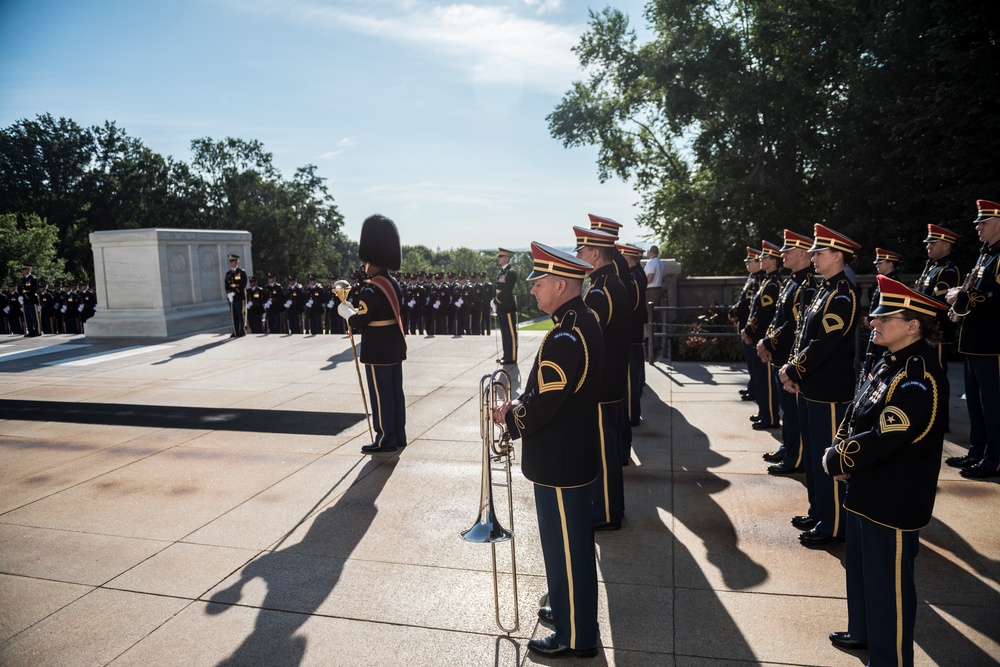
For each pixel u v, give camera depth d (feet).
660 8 74.90
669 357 40.40
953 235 23.06
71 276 170.60
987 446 19.38
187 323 59.98
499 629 12.48
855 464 10.09
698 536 16.15
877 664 10.34
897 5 59.16
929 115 52.24
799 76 65.98
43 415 29.48
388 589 13.99
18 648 12.16
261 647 12.05
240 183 196.65
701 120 78.07
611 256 17.20
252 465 22.12
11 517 18.13
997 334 19.02
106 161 210.18
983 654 11.28
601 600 13.37
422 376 36.70
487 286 74.59
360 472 21.21
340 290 22.80
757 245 73.46
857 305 15.02
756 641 11.90
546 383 10.97
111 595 13.97
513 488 19.63
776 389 22.41
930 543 15.37
